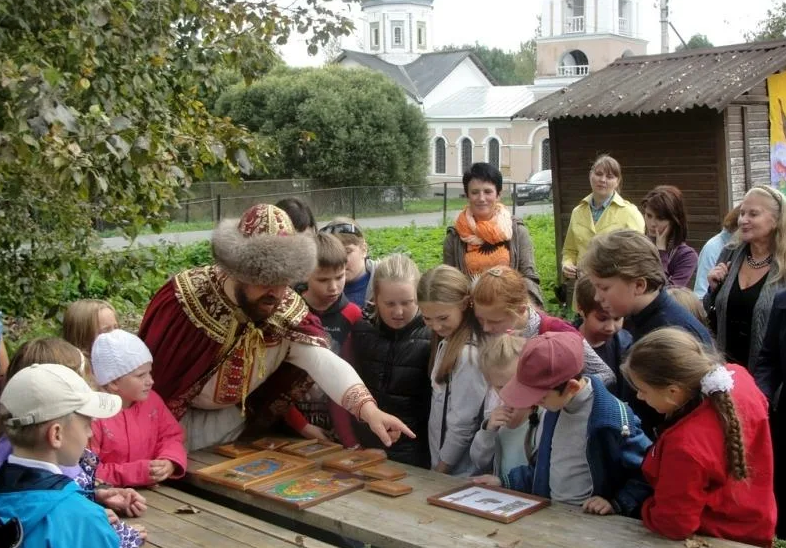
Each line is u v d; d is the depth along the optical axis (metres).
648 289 3.12
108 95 5.96
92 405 2.44
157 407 3.26
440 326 3.46
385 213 30.66
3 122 4.73
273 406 3.57
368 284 4.59
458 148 48.25
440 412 3.52
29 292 6.70
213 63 7.23
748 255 4.41
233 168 6.55
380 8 63.84
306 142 9.03
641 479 2.79
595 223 6.38
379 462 3.28
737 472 2.50
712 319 4.51
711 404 2.54
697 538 2.50
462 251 5.32
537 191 33.00
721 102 8.77
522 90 48.16
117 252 6.90
